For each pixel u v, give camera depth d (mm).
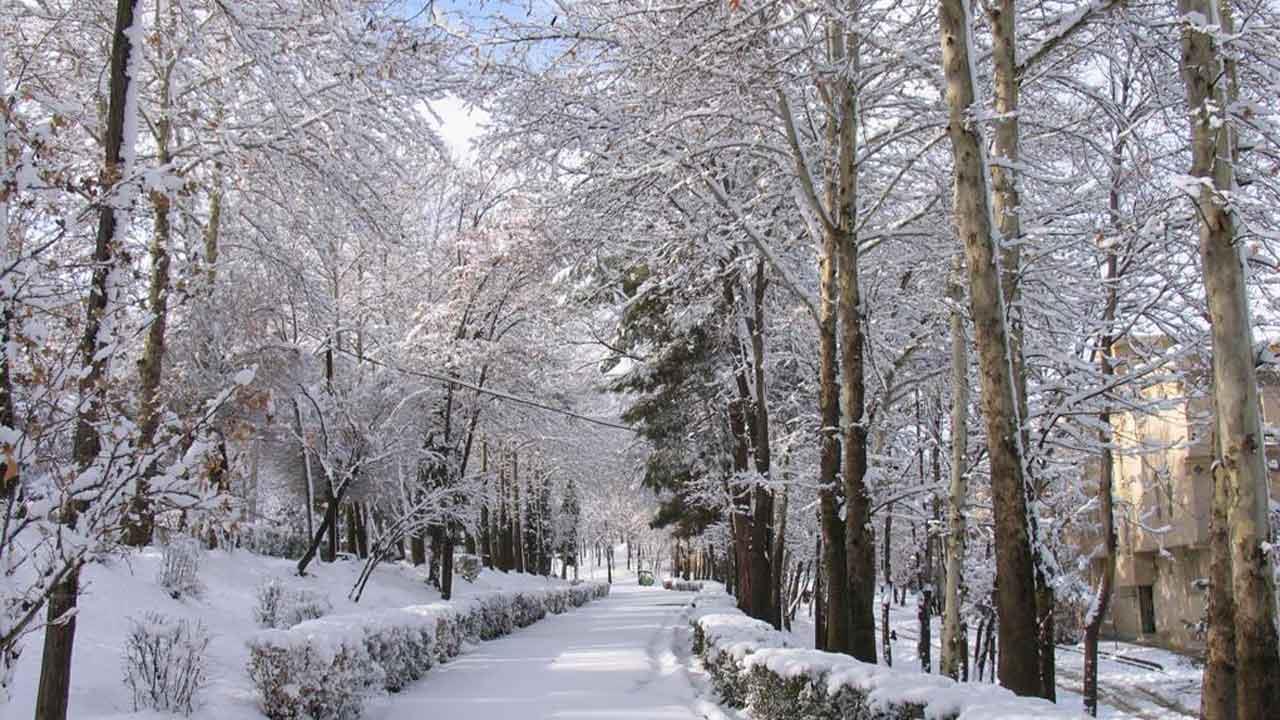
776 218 14656
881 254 15125
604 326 23500
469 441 26250
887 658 21625
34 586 5219
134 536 14211
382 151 15547
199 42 13688
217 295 18859
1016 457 7605
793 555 29719
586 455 41781
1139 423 16312
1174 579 27812
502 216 24203
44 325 5602
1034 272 12102
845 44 11906
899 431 18734
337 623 10336
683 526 30922
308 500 23578
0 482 5586
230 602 14617
